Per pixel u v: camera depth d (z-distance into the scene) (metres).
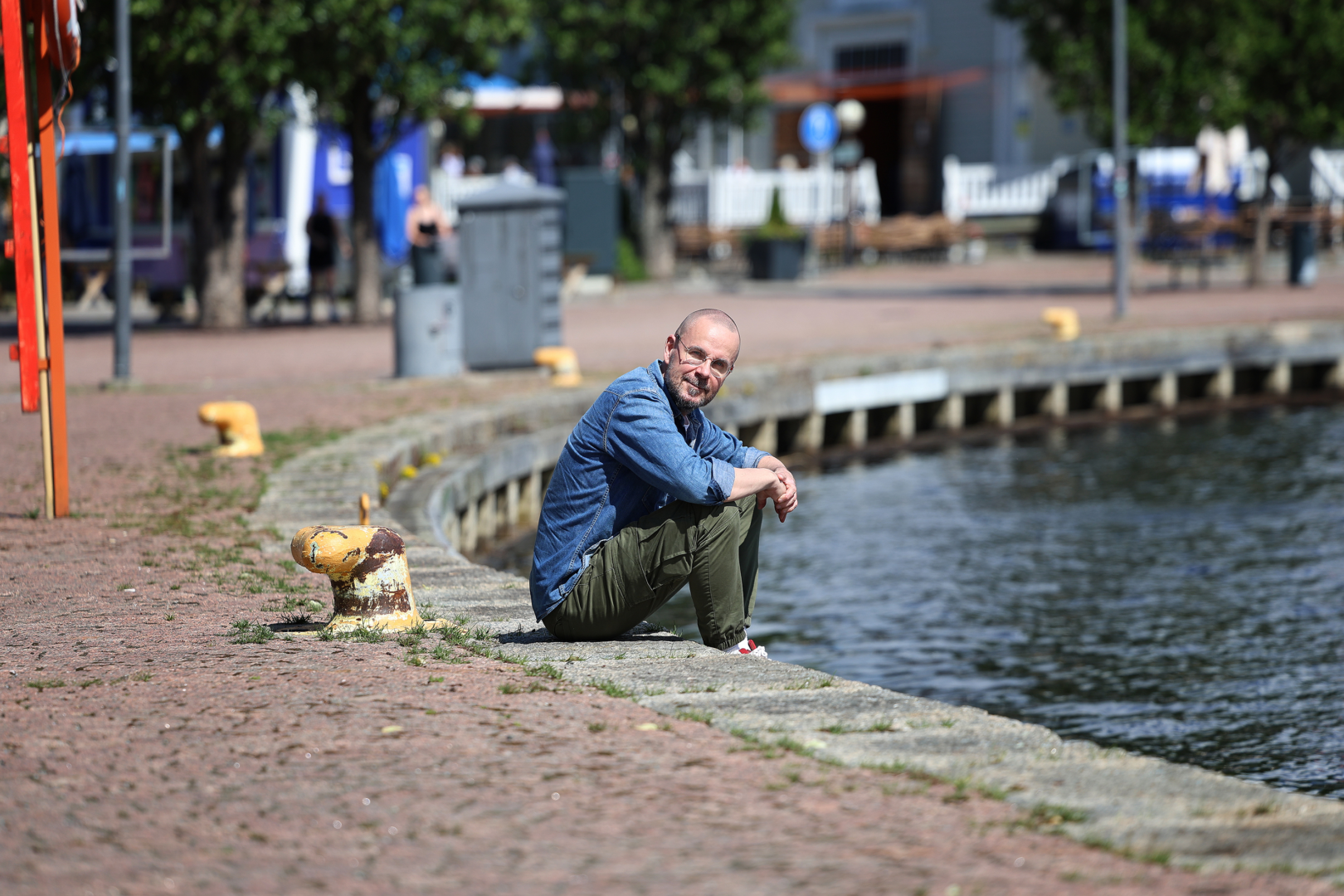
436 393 27.61
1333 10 47.12
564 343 36.22
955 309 45.12
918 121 69.81
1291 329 38.28
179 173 48.69
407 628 10.50
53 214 15.48
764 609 18.00
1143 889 5.80
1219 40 45.53
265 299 49.00
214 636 10.30
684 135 59.06
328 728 7.93
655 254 58.47
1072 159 64.88
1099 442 32.69
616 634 10.30
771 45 57.19
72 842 6.34
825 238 64.56
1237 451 30.47
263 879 5.93
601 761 7.41
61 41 14.70
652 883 5.88
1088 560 20.38
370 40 39.25
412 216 43.78
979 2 67.12
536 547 10.38
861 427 33.19
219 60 37.47
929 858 6.13
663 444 9.74
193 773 7.21
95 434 22.45
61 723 8.05
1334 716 12.95
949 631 16.67
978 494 26.41
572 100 58.84
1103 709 13.44
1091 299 47.38
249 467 19.20
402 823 6.54
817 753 7.57
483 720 8.12
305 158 53.28
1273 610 17.19
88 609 11.35
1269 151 50.09
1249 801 6.88
